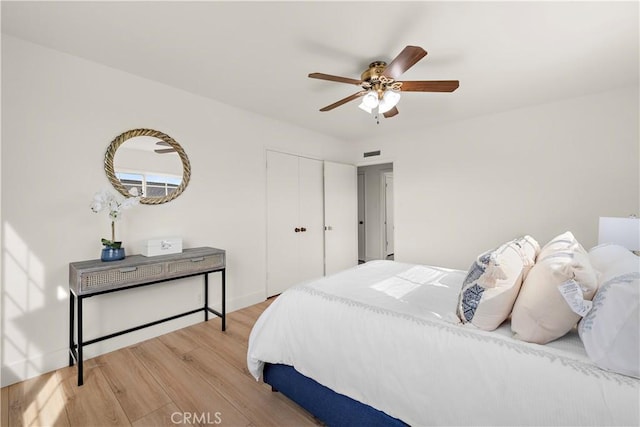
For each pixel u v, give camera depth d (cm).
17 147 189
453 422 102
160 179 258
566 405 85
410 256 413
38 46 197
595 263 132
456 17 169
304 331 154
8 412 160
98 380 189
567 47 200
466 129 361
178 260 236
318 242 428
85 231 217
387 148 441
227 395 174
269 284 358
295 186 393
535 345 103
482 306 117
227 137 311
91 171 220
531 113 316
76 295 189
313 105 314
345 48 202
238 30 182
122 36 189
